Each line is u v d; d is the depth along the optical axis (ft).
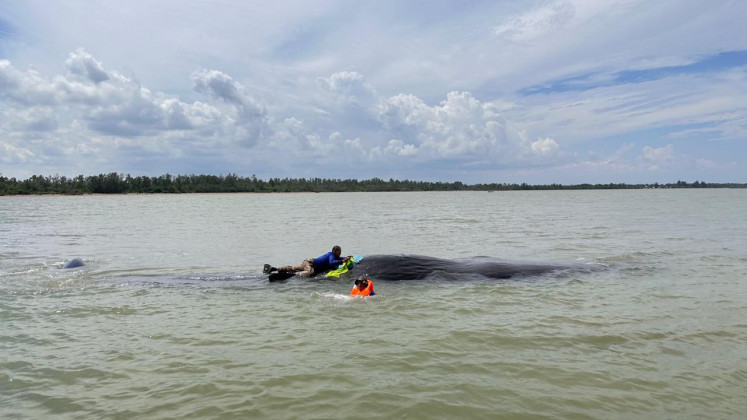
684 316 35.45
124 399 22.27
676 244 81.56
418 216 172.14
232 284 49.29
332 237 99.04
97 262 66.74
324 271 53.26
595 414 20.70
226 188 637.71
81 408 21.40
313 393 22.75
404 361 26.73
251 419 20.31
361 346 29.32
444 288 46.21
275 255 73.87
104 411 21.09
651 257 65.26
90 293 45.42
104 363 26.81
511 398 22.17
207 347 29.40
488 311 37.47
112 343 30.30
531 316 35.86
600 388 23.24
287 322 34.88
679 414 20.75
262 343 30.07
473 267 52.75
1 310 38.83
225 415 20.65
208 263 65.92
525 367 25.81
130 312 38.14
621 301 40.42
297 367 25.96
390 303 40.47
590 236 96.89
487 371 25.27
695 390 23.06
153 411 21.06
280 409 21.17
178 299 42.83
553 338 30.58
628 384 23.68
